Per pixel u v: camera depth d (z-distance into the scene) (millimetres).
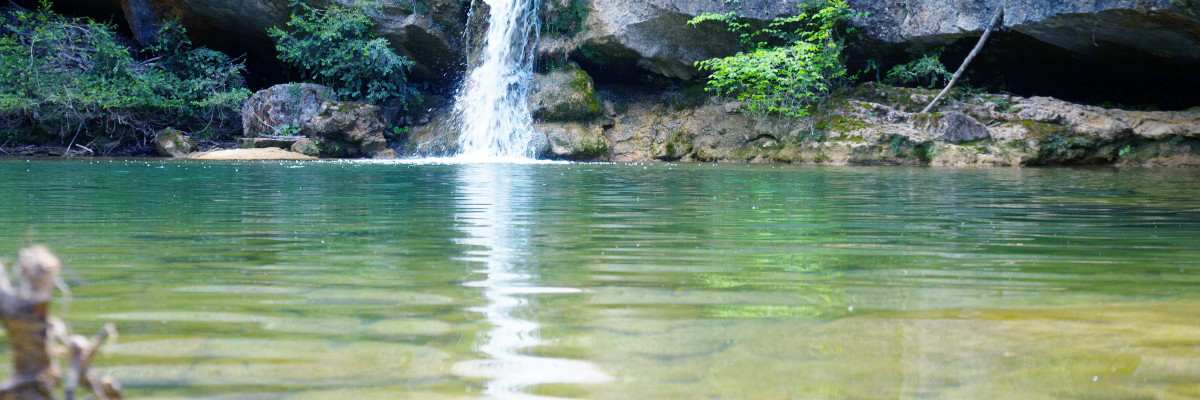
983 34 13914
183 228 3822
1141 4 11859
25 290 897
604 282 2465
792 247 3295
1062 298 2250
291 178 8102
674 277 2566
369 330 1826
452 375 1498
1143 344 1738
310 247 3211
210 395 1370
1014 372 1530
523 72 16719
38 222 3986
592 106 16453
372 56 16703
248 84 20578
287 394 1379
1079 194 6469
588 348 1688
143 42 18219
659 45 16297
